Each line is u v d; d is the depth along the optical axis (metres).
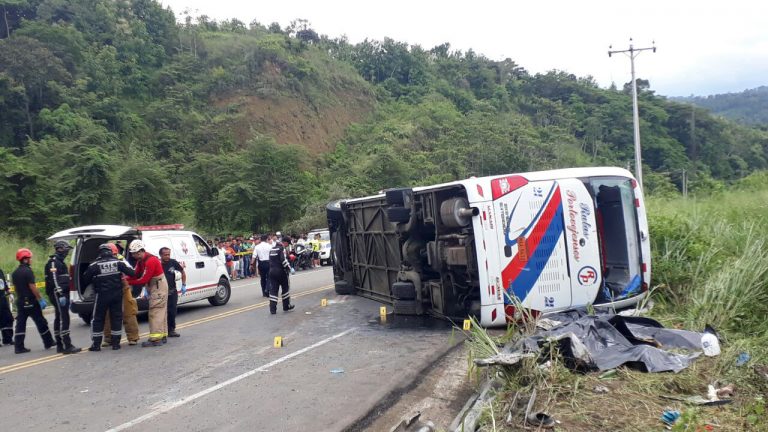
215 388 6.45
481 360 5.21
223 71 81.94
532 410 4.60
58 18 79.00
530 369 5.15
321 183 56.53
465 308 8.67
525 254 7.83
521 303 7.75
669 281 8.91
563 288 7.93
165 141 62.81
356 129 86.50
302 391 6.16
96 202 32.72
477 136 62.12
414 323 9.55
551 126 83.06
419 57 115.25
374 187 51.78
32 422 5.60
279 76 85.38
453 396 5.83
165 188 38.25
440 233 8.78
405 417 5.19
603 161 75.69
